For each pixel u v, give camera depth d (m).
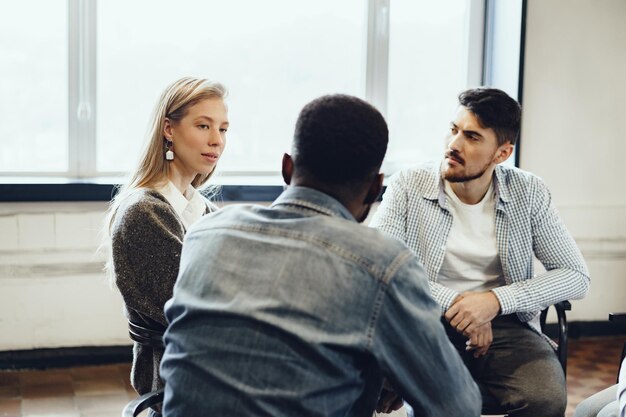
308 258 1.31
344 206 1.42
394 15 4.43
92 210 3.88
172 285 1.99
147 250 2.00
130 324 2.06
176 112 2.19
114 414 3.40
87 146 4.04
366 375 1.36
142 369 2.10
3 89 3.92
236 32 4.21
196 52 4.16
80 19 3.95
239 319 1.29
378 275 1.30
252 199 4.09
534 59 4.43
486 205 2.59
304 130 1.40
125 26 4.04
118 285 2.02
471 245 2.57
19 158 3.97
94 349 3.97
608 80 4.57
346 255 1.31
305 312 1.28
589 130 4.57
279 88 4.31
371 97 4.43
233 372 1.28
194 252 1.42
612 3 4.52
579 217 4.61
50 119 3.98
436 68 4.53
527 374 2.40
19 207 3.79
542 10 4.41
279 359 1.27
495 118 2.43
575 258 2.59
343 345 1.27
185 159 2.22
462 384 1.37
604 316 4.71
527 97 4.45
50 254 3.85
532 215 2.58
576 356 4.36
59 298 3.89
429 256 2.58
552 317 4.61
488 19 4.55
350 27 4.37
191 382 1.30
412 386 1.34
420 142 4.56
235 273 1.34
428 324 1.32
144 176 2.21
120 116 4.08
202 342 1.31
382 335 1.30
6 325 3.83
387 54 4.43
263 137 4.32
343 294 1.29
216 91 2.23
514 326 2.58
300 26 4.30
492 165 2.53
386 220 2.61
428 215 2.59
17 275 3.82
